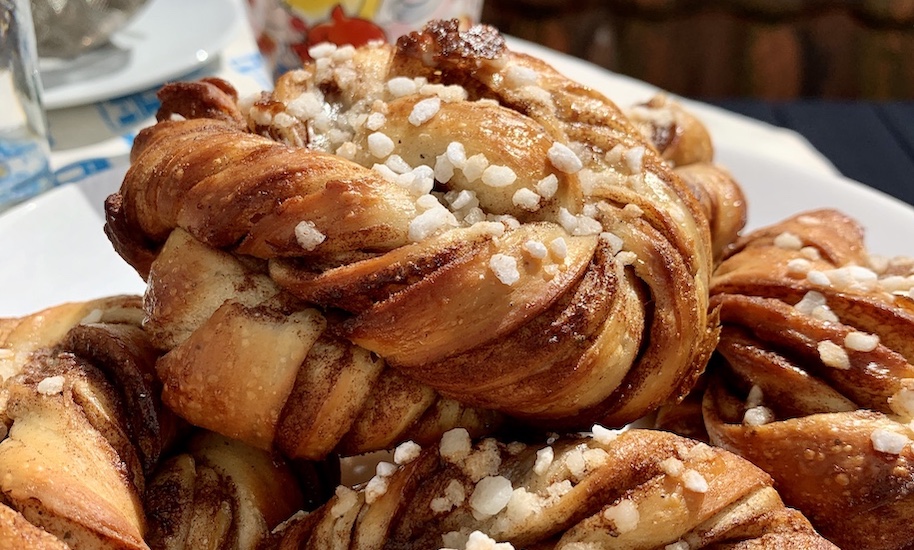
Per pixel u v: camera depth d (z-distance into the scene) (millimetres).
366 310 180
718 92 692
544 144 191
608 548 177
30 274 264
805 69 678
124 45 387
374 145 191
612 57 690
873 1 653
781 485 197
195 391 184
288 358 181
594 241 186
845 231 240
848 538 193
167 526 182
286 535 187
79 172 317
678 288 190
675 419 219
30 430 179
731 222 242
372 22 317
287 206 180
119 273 272
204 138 194
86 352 195
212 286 187
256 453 197
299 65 330
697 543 177
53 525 167
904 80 674
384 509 182
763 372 209
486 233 180
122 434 185
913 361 204
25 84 303
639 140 206
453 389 184
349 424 186
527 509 178
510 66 205
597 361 182
